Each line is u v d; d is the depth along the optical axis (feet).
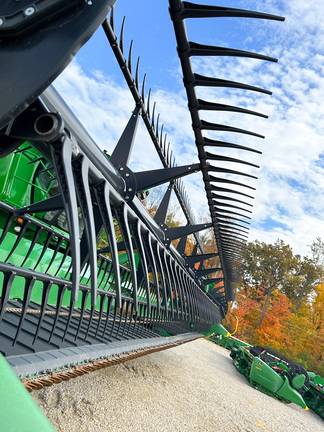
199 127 9.94
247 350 40.47
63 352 8.92
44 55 4.24
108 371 19.58
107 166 9.98
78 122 8.21
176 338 23.76
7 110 4.20
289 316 113.19
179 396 20.17
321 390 36.42
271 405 30.37
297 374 36.17
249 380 36.81
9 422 1.34
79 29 4.22
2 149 5.22
